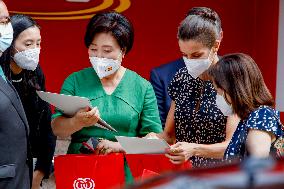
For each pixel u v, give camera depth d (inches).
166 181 85.6
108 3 580.4
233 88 272.5
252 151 260.2
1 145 307.6
